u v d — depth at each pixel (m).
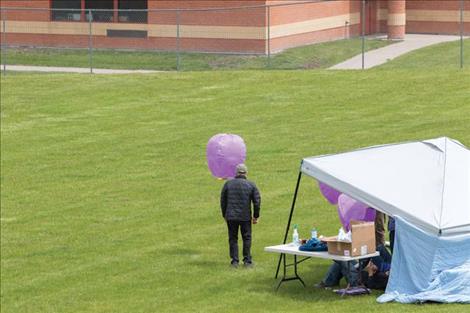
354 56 117.50
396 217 43.34
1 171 73.00
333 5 129.25
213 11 117.25
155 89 95.38
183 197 64.81
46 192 67.81
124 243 56.34
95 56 118.75
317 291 45.12
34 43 124.75
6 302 47.91
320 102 87.56
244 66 111.12
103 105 90.69
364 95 88.88
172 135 79.88
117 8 121.81
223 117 84.50
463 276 42.31
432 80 92.69
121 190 67.19
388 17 130.88
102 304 46.34
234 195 48.84
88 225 60.28
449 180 45.06
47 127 84.50
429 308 40.97
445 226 42.97
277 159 71.44
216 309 43.66
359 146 73.50
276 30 117.31
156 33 120.06
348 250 43.31
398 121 79.69
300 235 54.50
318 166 45.72
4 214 63.44
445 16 139.12
